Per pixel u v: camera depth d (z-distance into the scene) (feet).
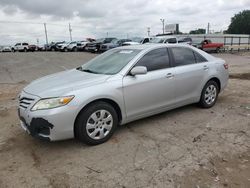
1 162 12.39
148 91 15.46
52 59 74.95
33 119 12.47
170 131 15.49
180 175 10.95
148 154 12.75
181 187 10.19
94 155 12.80
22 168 11.83
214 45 104.27
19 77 40.65
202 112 18.81
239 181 10.54
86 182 10.66
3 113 19.90
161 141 14.16
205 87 19.11
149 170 11.35
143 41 79.41
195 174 11.00
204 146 13.48
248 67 49.21
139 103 15.24
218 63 20.11
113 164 11.93
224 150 13.03
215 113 18.58
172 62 17.07
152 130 15.67
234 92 25.30
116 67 15.35
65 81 14.26
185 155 12.57
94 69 16.21
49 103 12.42
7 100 24.31
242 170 11.30
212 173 11.07
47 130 12.59
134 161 12.14
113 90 13.96
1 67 55.31
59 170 11.59
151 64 15.98
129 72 14.93
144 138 14.58
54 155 12.93
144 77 15.29
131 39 99.50
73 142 14.23
